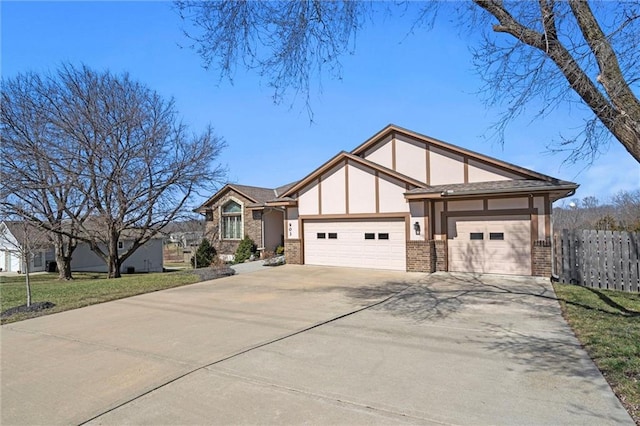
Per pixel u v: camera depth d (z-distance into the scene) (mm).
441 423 3688
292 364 5293
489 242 13914
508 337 6449
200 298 10312
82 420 3865
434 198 14250
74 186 17859
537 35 6074
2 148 17016
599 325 6887
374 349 5914
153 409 4059
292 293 10875
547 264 12938
